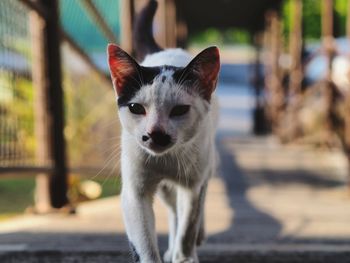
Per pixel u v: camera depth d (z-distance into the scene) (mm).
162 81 754
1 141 1094
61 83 1207
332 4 2244
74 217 1164
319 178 2041
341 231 1081
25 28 1168
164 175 804
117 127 1785
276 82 3264
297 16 2775
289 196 1632
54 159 1203
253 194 1673
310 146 2840
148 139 745
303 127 2904
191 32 4375
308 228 1105
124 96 771
